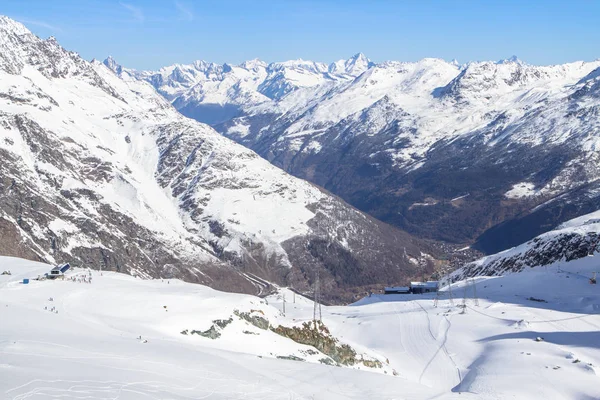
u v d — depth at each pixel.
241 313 72.81
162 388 39.00
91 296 67.31
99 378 38.56
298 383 48.22
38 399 33.09
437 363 88.12
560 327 102.50
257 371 49.75
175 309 67.25
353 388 49.81
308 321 83.25
